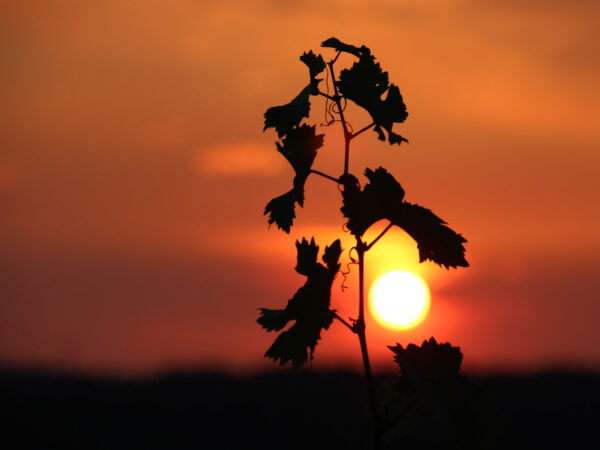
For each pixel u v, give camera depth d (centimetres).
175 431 1462
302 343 295
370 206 282
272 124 297
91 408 1628
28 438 1342
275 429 1459
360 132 291
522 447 1354
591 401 1648
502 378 1973
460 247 274
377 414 288
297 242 291
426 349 274
